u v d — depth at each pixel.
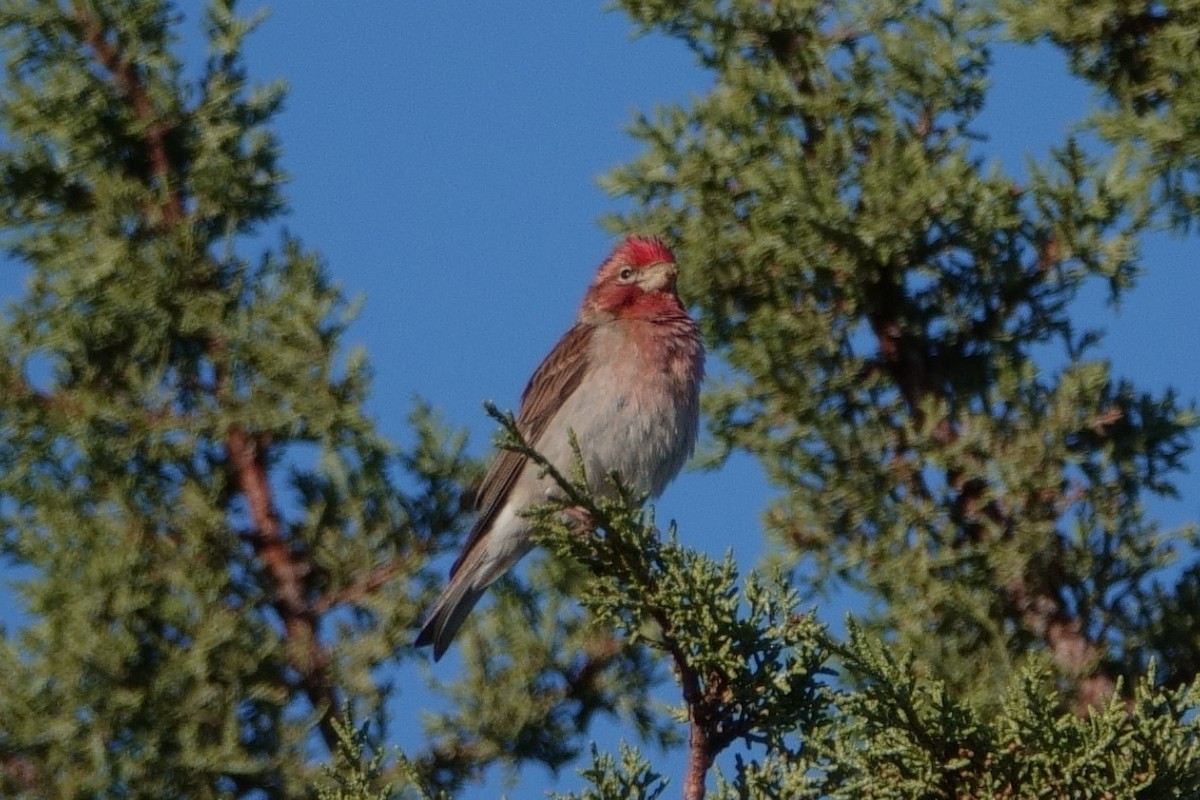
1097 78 13.98
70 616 11.81
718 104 14.02
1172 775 8.00
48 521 12.30
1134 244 13.23
